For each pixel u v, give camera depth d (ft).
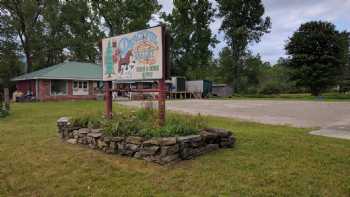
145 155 13.19
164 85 15.53
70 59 114.52
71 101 67.72
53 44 103.35
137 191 9.77
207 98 94.07
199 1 122.52
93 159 13.58
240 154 14.34
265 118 31.14
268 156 13.92
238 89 125.90
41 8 99.40
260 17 119.65
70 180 10.89
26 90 78.79
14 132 21.52
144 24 114.52
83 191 9.85
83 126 17.56
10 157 14.06
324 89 98.12
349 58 111.34
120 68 17.98
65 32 108.68
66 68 78.74
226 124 25.61
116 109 37.40
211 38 128.47
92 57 116.98
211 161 13.08
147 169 12.03
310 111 40.42
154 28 15.79
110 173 11.61
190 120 16.48
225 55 135.54
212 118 30.14
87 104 53.83
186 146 13.30
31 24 97.35
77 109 41.16
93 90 82.94
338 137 18.89
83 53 112.47
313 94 99.04
